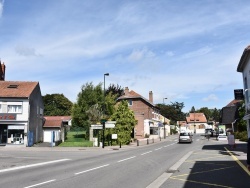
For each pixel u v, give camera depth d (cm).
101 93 5262
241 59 2331
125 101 4072
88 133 5028
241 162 1578
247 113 2383
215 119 14850
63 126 4825
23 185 1034
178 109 13125
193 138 6241
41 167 1599
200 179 1086
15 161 1941
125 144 3903
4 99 3691
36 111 4194
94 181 1093
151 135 6500
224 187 927
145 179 1136
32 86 4059
